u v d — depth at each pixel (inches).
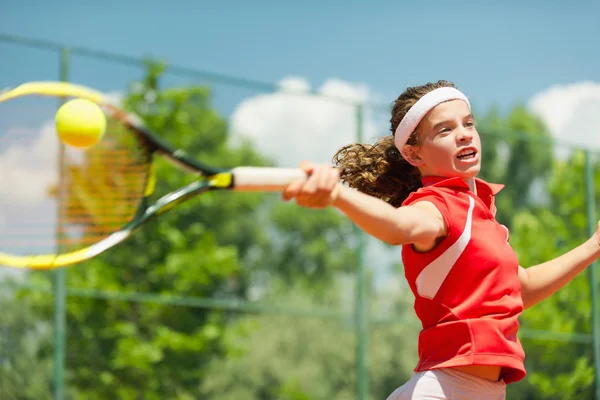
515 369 129.0
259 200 667.4
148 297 430.0
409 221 113.1
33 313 482.3
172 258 617.9
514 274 131.4
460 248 126.4
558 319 559.5
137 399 569.6
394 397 133.7
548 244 588.1
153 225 622.5
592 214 554.6
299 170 106.3
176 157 127.6
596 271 546.0
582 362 539.2
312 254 671.1
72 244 189.8
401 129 138.6
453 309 128.0
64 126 138.1
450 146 133.5
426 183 137.6
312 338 812.6
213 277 645.3
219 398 681.6
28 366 474.6
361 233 477.1
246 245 666.2
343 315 467.2
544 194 594.6
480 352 126.3
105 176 179.3
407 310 665.6
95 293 414.0
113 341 561.3
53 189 333.7
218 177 118.6
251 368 772.0
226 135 600.4
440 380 129.0
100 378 553.0
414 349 822.5
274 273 669.9
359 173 152.3
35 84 140.0
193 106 590.2
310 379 803.4
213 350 624.7
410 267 131.5
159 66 491.5
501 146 587.5
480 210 130.0
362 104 494.0
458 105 135.6
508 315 128.5
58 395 397.1
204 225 650.8
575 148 557.9
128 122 135.9
